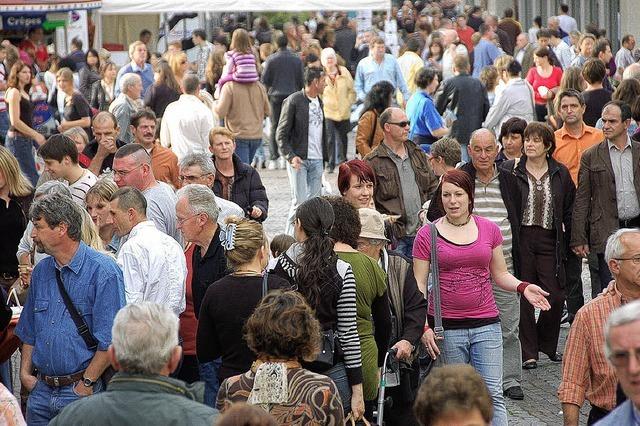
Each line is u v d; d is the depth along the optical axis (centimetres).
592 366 1664
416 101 4012
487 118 4338
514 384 2442
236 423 1098
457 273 2059
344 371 1722
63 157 2438
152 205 2298
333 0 6962
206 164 2472
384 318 1819
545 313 2609
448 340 2067
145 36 7119
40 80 5444
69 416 1252
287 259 1744
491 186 2516
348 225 1802
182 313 2050
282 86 5600
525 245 2578
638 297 1652
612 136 2677
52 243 1742
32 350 1788
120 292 1764
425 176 2778
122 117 3816
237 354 1694
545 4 9725
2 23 6688
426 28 7694
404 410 1920
